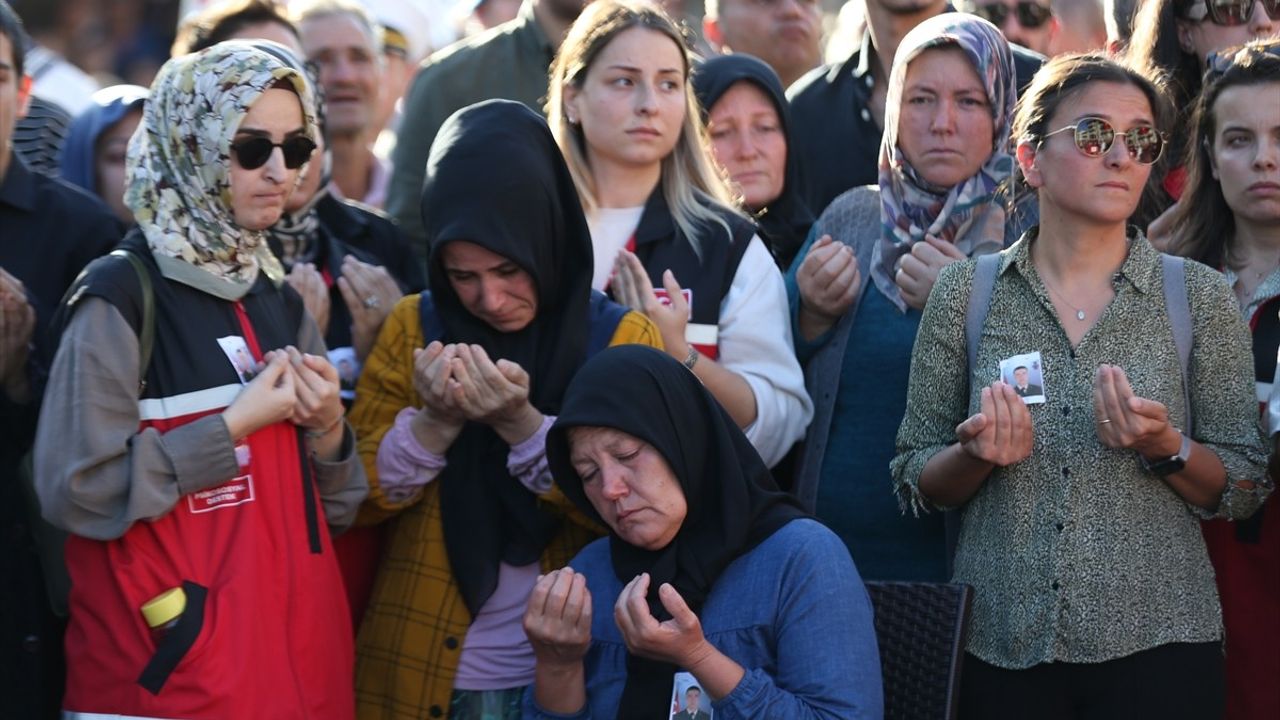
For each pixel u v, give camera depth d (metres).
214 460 4.78
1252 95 5.46
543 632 4.73
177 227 4.96
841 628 4.62
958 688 4.87
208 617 4.75
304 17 8.30
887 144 6.10
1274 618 5.32
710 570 4.77
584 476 4.83
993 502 5.09
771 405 5.82
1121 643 4.86
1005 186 5.90
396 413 5.65
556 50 8.09
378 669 5.43
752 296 5.96
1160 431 4.74
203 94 4.95
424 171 8.13
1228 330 5.05
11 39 5.73
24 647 5.25
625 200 6.09
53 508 4.70
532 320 5.50
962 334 5.26
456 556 5.38
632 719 4.73
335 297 6.52
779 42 8.34
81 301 4.82
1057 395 5.01
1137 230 5.21
